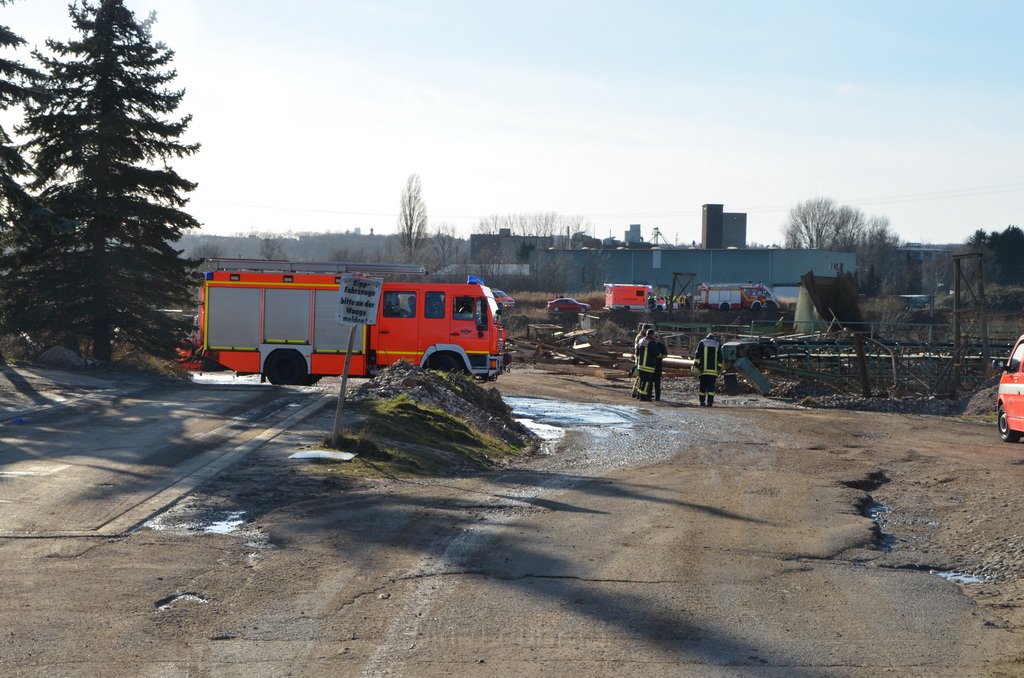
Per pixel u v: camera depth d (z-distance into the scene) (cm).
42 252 2695
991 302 9006
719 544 961
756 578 838
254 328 2597
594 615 714
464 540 939
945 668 620
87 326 2744
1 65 2427
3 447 1357
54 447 1370
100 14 2691
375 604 729
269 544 907
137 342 2817
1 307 2691
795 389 3166
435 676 583
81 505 1030
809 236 15350
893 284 12512
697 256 11338
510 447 1750
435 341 2605
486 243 13775
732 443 1883
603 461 1612
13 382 2114
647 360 2923
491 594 762
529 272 10450
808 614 734
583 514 1098
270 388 2384
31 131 2675
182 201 2794
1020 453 1766
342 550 888
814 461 1622
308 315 2591
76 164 2645
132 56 2728
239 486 1159
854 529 1046
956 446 1880
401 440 1535
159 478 1182
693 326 5169
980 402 2753
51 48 2692
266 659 606
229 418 1741
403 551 889
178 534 934
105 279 2653
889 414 2678
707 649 645
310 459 1330
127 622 673
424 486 1233
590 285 10688
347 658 612
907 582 845
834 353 3425
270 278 2595
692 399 3044
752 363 3247
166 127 2739
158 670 583
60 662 592
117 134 2622
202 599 733
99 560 831
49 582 763
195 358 2898
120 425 1611
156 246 2788
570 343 4831
